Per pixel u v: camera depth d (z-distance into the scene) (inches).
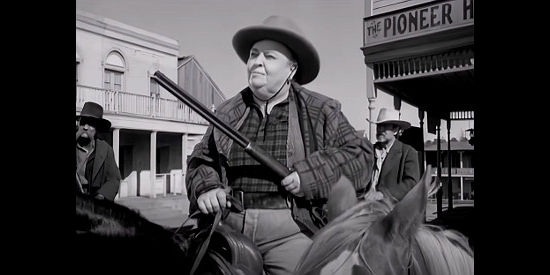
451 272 37.6
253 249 42.8
